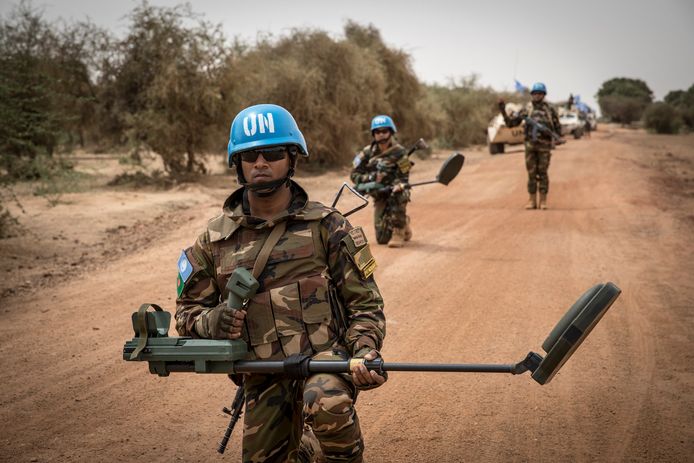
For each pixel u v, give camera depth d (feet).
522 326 20.99
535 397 15.74
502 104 46.88
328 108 77.56
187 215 43.50
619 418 14.55
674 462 12.64
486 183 66.23
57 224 39.19
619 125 335.06
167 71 59.72
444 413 14.94
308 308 9.17
